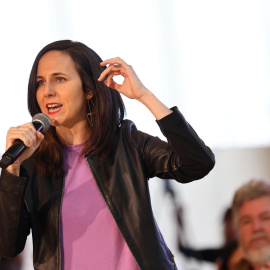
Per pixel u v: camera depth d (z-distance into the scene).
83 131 6.70
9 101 16.89
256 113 18.80
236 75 18.84
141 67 18.11
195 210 17.47
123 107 6.95
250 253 8.15
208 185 17.81
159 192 16.03
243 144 18.70
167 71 18.27
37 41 17.30
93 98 6.69
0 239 6.14
